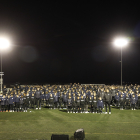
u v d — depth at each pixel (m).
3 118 16.03
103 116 16.86
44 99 22.36
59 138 9.67
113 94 24.14
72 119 15.66
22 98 19.38
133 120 15.23
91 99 19.20
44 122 14.64
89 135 11.44
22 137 11.10
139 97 20.73
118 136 11.24
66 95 21.30
